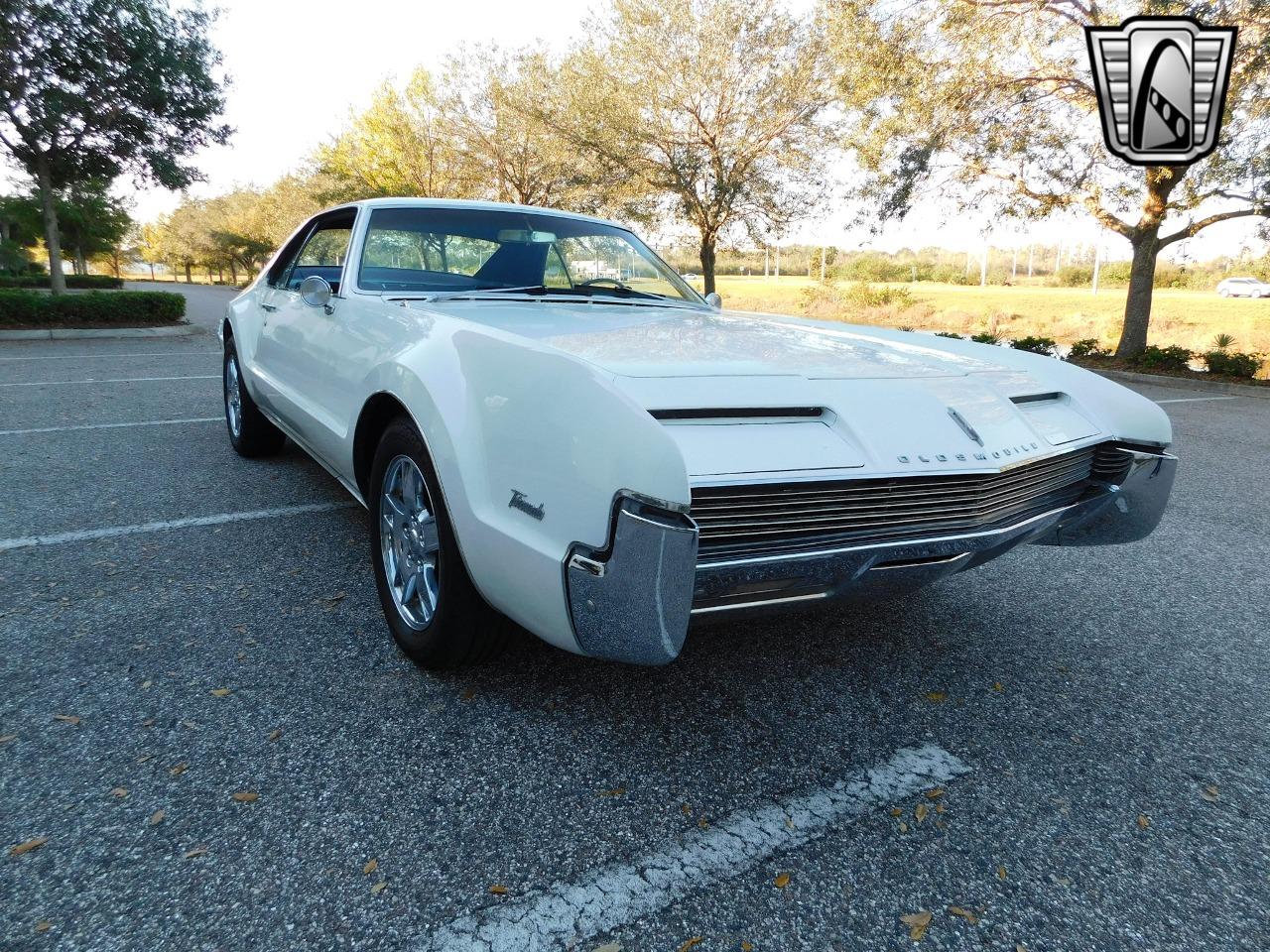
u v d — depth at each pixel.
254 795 1.75
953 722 2.19
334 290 3.20
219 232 64.25
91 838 1.60
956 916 1.51
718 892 1.54
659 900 1.51
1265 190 11.05
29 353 10.66
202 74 15.04
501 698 2.18
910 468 1.78
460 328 2.17
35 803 1.70
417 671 2.31
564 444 1.65
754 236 19.39
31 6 13.04
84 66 13.94
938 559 1.92
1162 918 1.52
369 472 2.65
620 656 1.61
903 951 1.42
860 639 2.68
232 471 4.45
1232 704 2.34
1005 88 12.45
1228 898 1.58
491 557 1.82
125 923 1.40
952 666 2.51
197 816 1.68
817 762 1.97
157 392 7.32
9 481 4.12
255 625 2.57
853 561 1.78
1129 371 12.64
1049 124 12.70
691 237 20.45
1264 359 13.59
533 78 21.70
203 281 101.69
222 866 1.55
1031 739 2.12
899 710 2.23
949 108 12.59
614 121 18.03
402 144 26.58
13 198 31.89
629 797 1.80
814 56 16.88
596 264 3.49
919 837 1.72
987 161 13.13
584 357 1.85
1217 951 1.45
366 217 3.14
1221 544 3.88
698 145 18.34
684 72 17.55
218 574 2.97
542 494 1.69
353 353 2.71
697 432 1.68
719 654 2.51
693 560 1.50
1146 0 10.66
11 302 13.28
